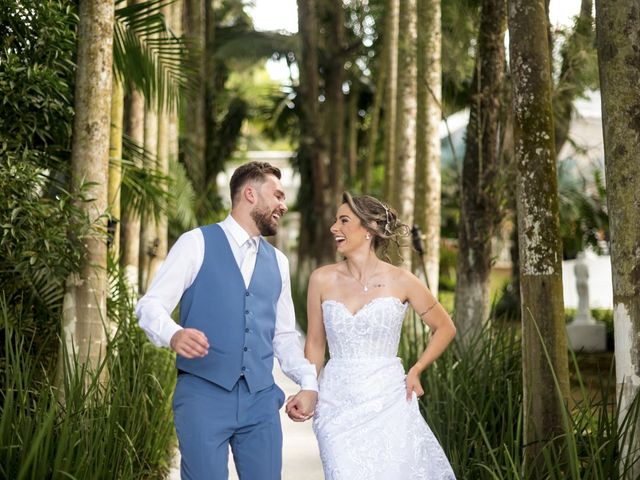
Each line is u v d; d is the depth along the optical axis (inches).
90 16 169.9
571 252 629.9
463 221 266.7
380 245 146.1
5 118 167.8
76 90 170.6
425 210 293.0
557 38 276.7
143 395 175.0
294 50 725.9
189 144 522.9
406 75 326.0
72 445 123.1
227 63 796.0
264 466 120.8
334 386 139.9
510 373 176.6
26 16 168.6
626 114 127.6
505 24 261.9
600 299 592.4
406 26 321.7
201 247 123.1
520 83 146.3
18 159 165.5
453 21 275.9
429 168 293.0
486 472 147.6
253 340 122.3
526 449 143.4
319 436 139.3
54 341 181.3
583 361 378.3
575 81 277.6
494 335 198.5
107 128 171.6
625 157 127.7
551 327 143.8
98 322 165.0
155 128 349.4
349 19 783.1
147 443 173.6
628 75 127.5
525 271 145.7
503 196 263.9
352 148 794.2
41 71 164.7
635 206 127.3
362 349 140.3
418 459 136.6
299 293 579.2
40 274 164.7
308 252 802.2
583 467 138.2
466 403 170.2
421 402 180.1
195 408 117.9
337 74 730.2
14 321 165.9
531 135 145.3
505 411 167.6
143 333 203.0
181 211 395.9
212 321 120.9
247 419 120.0
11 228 154.1
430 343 144.0
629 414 123.6
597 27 131.2
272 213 126.5
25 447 119.6
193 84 247.3
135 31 227.3
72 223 162.1
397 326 141.9
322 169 736.3
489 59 262.7
